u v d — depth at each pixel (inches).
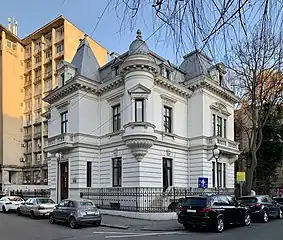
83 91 1245.1
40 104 2677.2
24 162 2719.0
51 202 1016.2
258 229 713.6
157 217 880.9
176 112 1288.1
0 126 2620.6
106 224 793.6
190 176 1295.5
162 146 1189.1
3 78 2659.9
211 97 1359.5
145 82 1136.8
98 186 1228.5
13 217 1019.9
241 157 1800.0
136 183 1088.2
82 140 1206.3
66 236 633.6
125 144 1135.0
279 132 1738.4
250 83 1141.7
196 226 710.5
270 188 1765.5
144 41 214.7
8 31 2701.8
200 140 1289.4
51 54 2659.9
